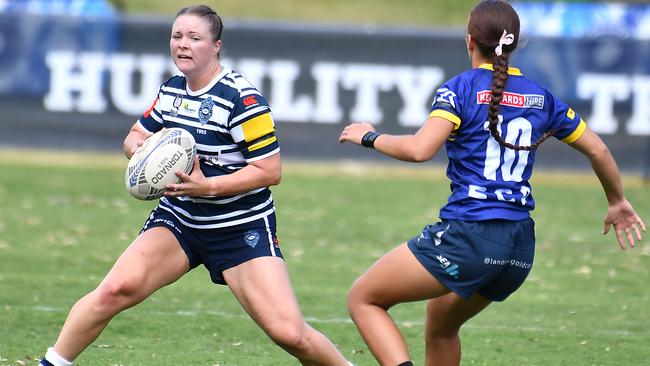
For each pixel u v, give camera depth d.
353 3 86.69
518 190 16.53
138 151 17.22
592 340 24.69
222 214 17.25
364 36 55.06
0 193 46.12
